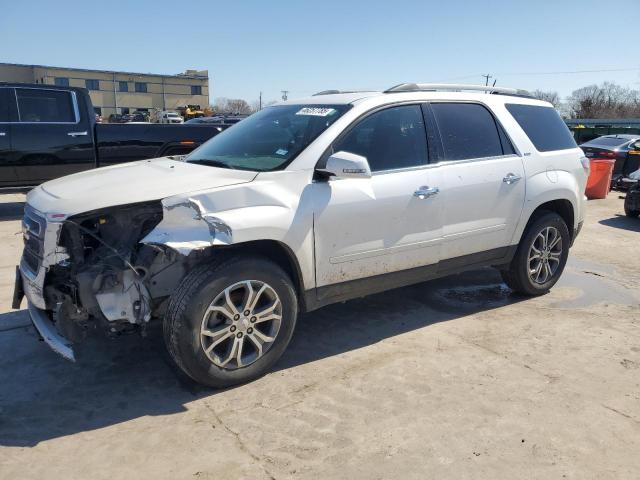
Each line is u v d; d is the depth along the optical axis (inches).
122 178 144.1
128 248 131.2
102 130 345.7
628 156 553.6
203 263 132.3
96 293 128.7
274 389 138.1
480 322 184.2
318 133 150.2
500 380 143.6
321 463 109.4
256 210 133.5
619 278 241.8
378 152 157.9
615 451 114.4
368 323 181.8
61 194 134.4
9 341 162.7
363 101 159.0
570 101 3080.7
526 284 203.2
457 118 177.9
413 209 160.9
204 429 120.6
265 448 114.2
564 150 207.6
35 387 137.9
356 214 149.6
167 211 123.2
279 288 139.9
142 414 126.6
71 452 112.5
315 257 145.5
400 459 110.8
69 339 133.0
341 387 139.2
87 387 138.4
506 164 184.7
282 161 144.9
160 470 107.2
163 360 153.0
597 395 136.9
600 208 438.0
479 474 106.4
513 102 198.1
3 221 331.3
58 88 336.8
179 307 127.3
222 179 137.1
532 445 115.8
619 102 2977.4
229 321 133.5
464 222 174.7
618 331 178.4
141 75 3142.2
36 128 329.4
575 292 219.1
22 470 106.6
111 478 104.8
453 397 134.6
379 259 157.8
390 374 146.3
